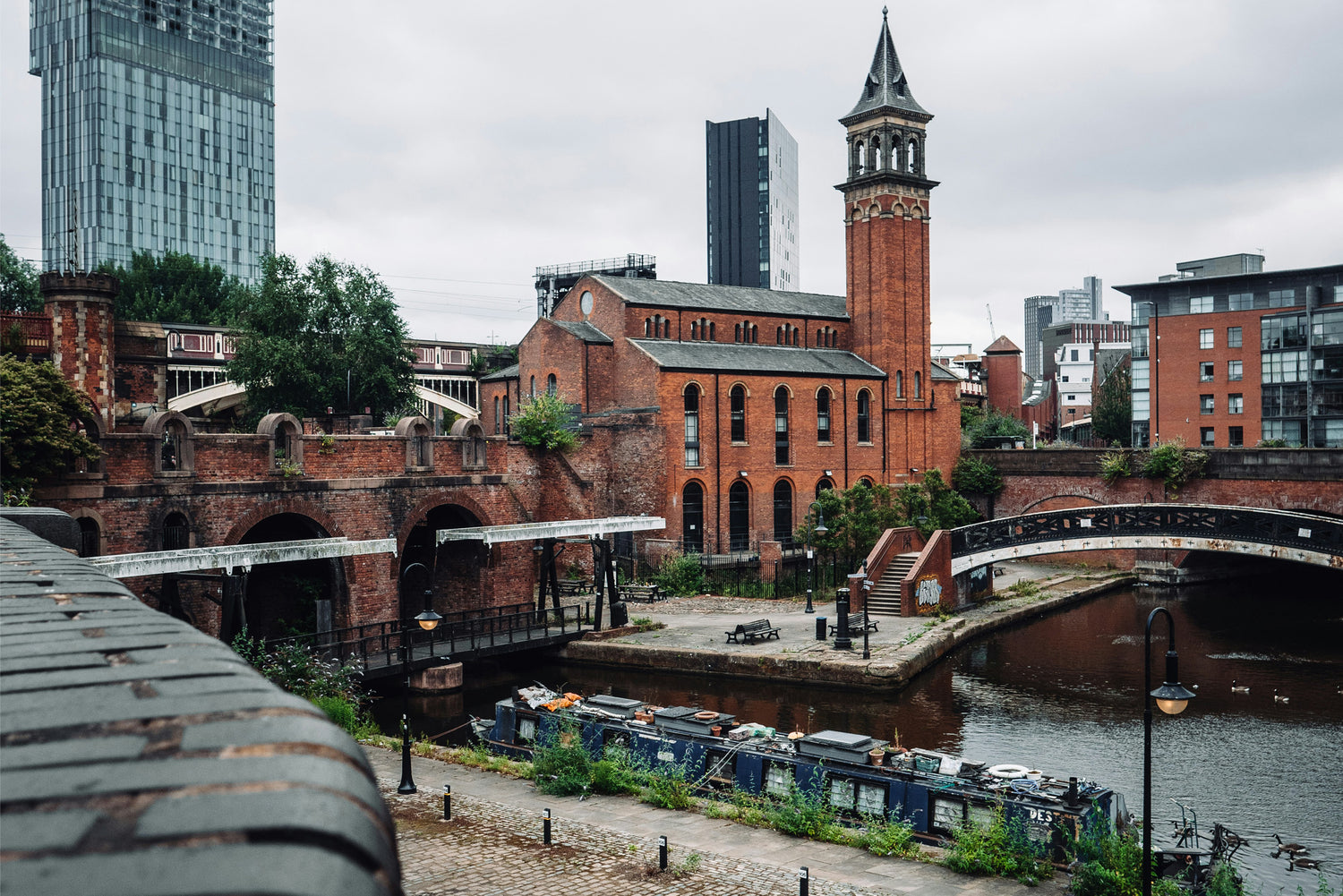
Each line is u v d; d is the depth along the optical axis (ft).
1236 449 178.29
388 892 5.15
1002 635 142.10
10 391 93.50
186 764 6.14
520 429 152.87
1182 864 59.41
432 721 102.01
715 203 460.55
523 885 50.98
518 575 147.64
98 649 9.86
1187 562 190.39
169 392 207.72
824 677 111.55
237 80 585.63
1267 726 96.37
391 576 129.80
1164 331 247.91
